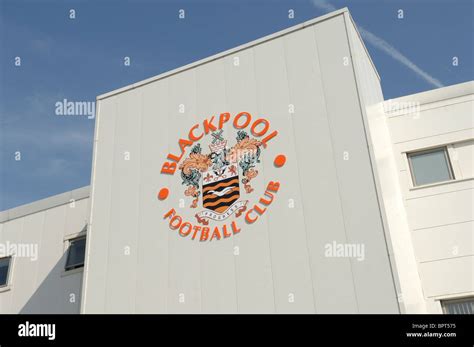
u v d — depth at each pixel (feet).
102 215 32.65
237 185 28.73
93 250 31.83
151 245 30.04
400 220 30.30
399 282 22.75
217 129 30.99
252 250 26.76
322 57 29.32
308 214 26.05
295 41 30.73
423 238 32.71
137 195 32.04
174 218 30.04
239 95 31.17
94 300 30.30
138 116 34.73
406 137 36.04
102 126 35.94
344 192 25.58
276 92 29.91
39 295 42.96
